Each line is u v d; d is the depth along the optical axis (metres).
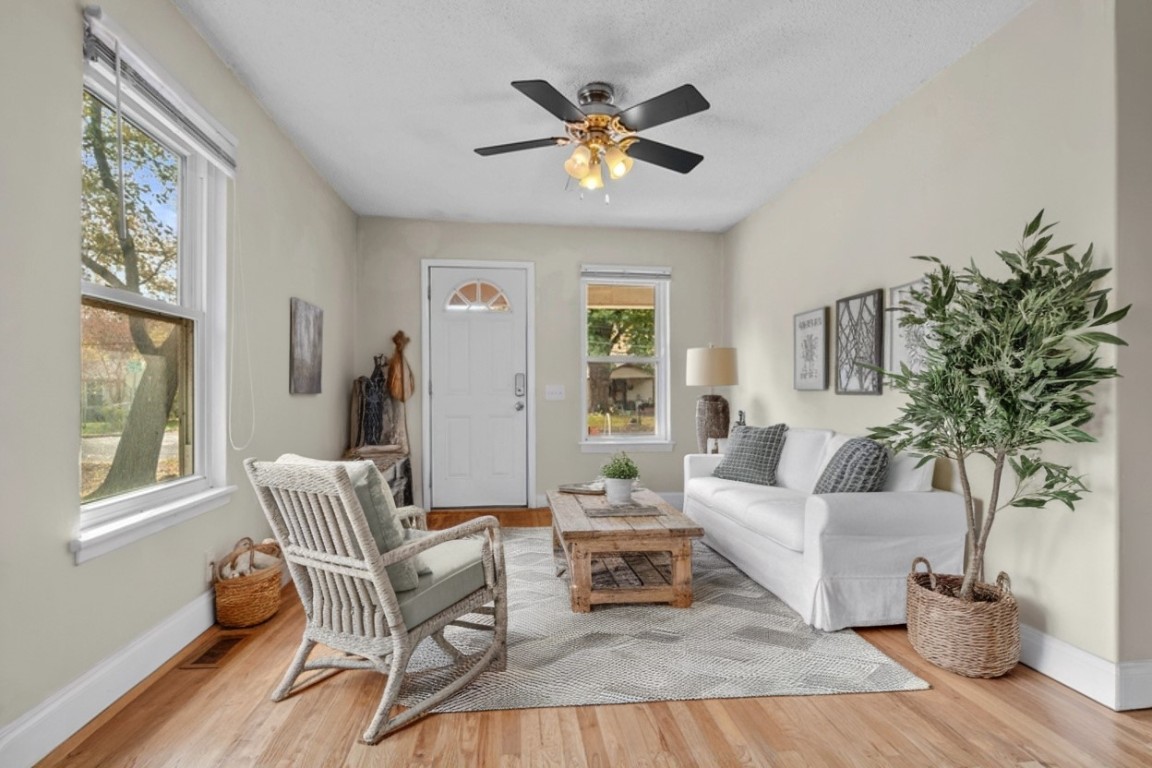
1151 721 1.76
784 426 3.68
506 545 3.80
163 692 1.91
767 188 4.08
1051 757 1.59
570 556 2.67
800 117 3.04
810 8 2.16
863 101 2.88
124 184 2.01
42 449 1.55
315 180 3.71
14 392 1.46
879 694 1.93
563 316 5.01
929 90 2.68
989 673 2.00
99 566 1.76
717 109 2.94
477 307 4.92
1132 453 1.85
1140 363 1.86
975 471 2.44
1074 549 1.98
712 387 5.19
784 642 2.31
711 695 1.92
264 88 2.73
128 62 1.83
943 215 2.60
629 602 2.74
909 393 2.14
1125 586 1.84
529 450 4.98
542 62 2.52
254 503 2.79
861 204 3.21
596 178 2.58
